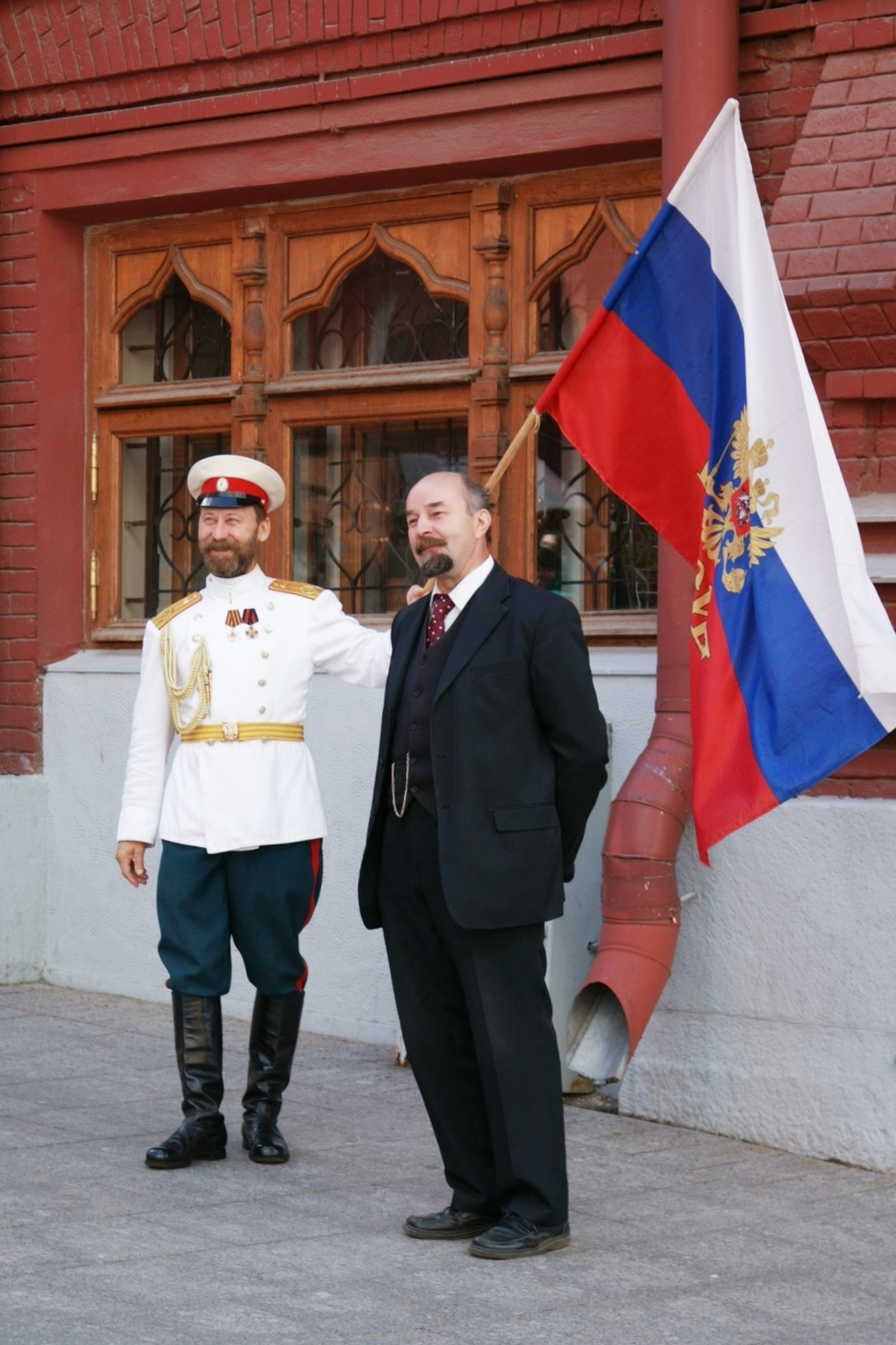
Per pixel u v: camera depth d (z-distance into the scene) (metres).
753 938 5.47
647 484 4.88
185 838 5.05
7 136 7.55
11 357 7.58
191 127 7.11
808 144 5.61
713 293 4.73
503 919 4.18
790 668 4.48
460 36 6.45
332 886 6.75
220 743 5.06
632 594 6.43
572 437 4.88
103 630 7.62
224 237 7.32
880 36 5.55
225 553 5.13
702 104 5.71
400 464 6.95
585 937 6.05
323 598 5.23
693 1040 5.59
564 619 4.27
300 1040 6.67
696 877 5.58
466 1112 4.38
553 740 4.27
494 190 6.61
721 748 4.61
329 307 7.11
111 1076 6.02
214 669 5.09
